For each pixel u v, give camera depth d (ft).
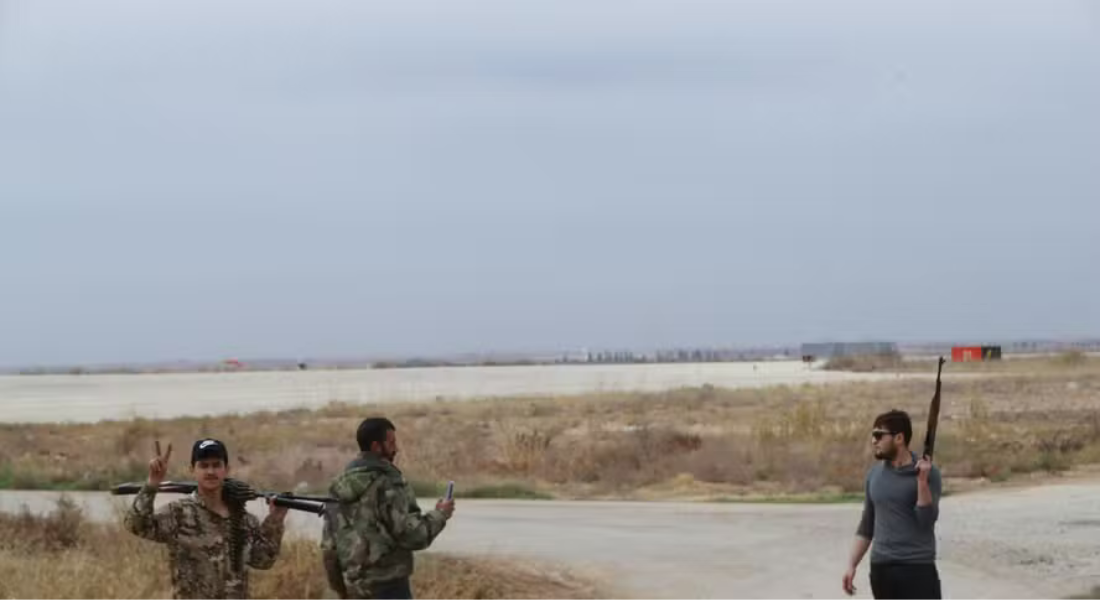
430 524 25.76
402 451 111.04
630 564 54.80
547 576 51.42
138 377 529.45
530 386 306.14
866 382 263.08
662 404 195.21
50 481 98.22
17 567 45.93
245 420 169.17
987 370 335.06
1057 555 55.01
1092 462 103.19
